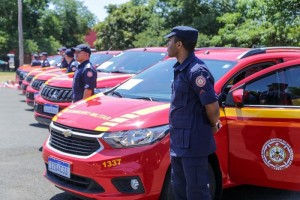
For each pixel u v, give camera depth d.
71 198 4.96
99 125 4.11
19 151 7.14
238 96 4.22
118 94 5.10
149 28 38.28
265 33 16.52
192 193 3.57
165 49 9.43
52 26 46.25
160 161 3.95
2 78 27.70
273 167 4.25
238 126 4.32
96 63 11.38
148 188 3.92
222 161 4.30
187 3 34.25
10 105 13.34
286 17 14.99
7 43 40.56
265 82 4.48
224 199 5.10
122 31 45.56
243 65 4.70
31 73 13.80
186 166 3.54
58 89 7.86
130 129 3.98
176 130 3.57
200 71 3.45
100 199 3.96
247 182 4.41
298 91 4.59
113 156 3.92
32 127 9.41
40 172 5.97
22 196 5.00
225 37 22.27
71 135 4.25
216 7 33.75
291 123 4.21
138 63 9.12
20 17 27.81
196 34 3.56
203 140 3.53
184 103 3.52
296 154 4.21
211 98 3.45
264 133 4.26
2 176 5.75
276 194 5.31
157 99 4.72
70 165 4.16
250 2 17.83
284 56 4.95
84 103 4.81
